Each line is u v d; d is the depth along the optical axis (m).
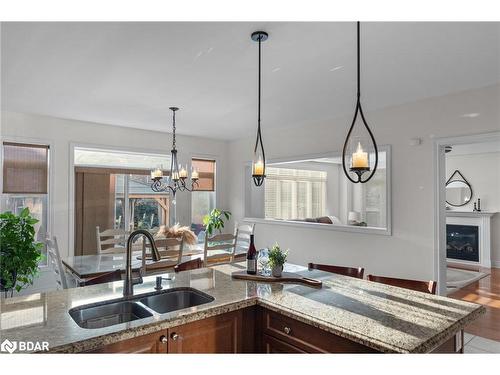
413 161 4.07
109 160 5.77
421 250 3.98
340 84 3.45
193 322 1.65
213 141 6.68
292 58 2.79
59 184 4.88
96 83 3.38
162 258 3.86
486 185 7.20
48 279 4.73
